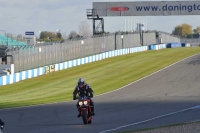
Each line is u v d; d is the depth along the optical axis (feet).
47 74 472.03
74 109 222.48
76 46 562.66
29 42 655.76
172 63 542.57
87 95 163.02
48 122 172.55
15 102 280.51
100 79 430.20
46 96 322.55
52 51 501.15
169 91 327.47
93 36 614.34
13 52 433.48
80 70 502.38
